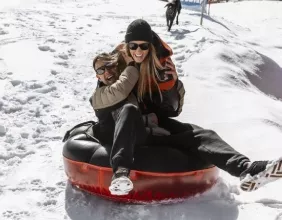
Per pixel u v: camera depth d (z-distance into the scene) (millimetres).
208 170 3865
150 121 4020
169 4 12102
